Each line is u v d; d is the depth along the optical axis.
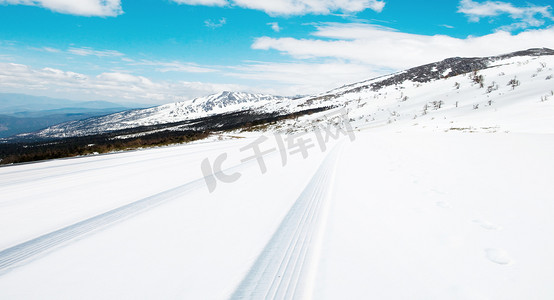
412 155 12.86
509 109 49.31
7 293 2.74
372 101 143.50
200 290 2.67
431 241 3.56
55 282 2.93
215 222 4.73
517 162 9.18
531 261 2.94
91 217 5.32
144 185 8.59
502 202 5.00
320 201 5.81
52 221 5.18
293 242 3.75
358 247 3.49
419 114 81.50
